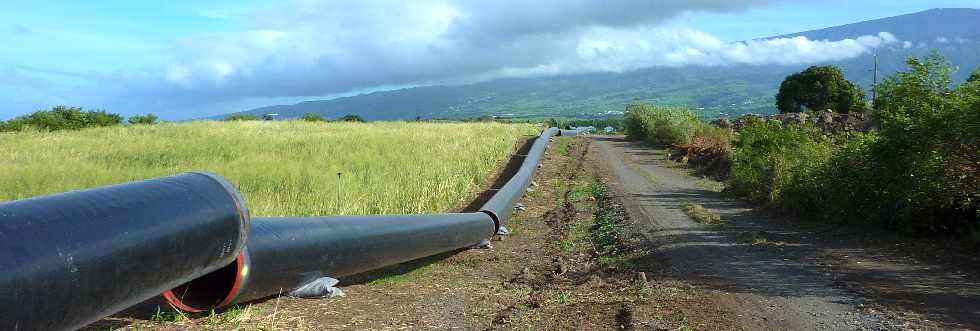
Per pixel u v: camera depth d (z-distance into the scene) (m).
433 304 7.39
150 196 4.90
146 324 5.83
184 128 36.31
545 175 24.14
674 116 42.97
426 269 9.63
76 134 31.30
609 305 7.32
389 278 8.84
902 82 10.59
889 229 10.91
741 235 11.30
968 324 6.20
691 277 8.55
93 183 14.52
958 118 9.45
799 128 17.03
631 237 11.77
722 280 8.30
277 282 6.63
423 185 16.25
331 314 6.61
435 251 9.68
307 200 13.19
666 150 35.75
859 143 12.26
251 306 6.64
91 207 4.48
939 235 10.09
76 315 4.22
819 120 35.69
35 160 18.92
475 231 11.05
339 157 22.17
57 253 4.04
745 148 17.22
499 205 13.22
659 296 7.61
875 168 11.23
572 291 8.23
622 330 6.29
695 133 38.94
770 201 14.79
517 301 7.76
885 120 10.72
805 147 15.56
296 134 32.50
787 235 11.24
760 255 9.72
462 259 10.47
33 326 3.93
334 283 7.35
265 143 26.62
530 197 18.56
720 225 12.50
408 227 8.74
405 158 22.64
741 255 9.77
